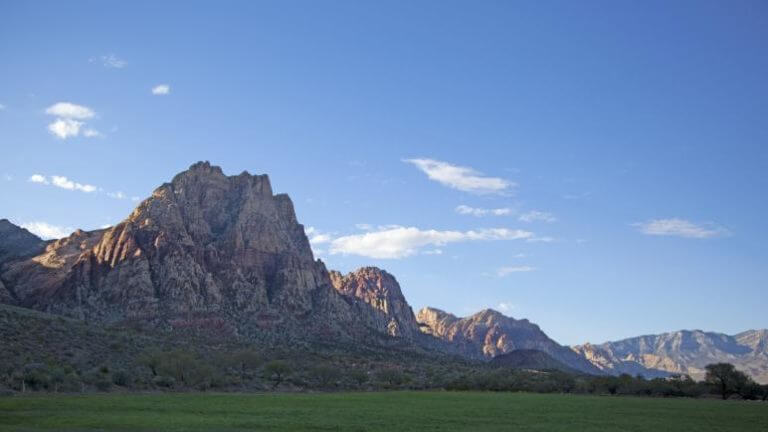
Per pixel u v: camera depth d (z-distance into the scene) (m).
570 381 194.25
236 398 123.25
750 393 168.88
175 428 71.62
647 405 132.62
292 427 78.75
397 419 93.00
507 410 113.56
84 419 75.44
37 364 117.81
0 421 71.12
